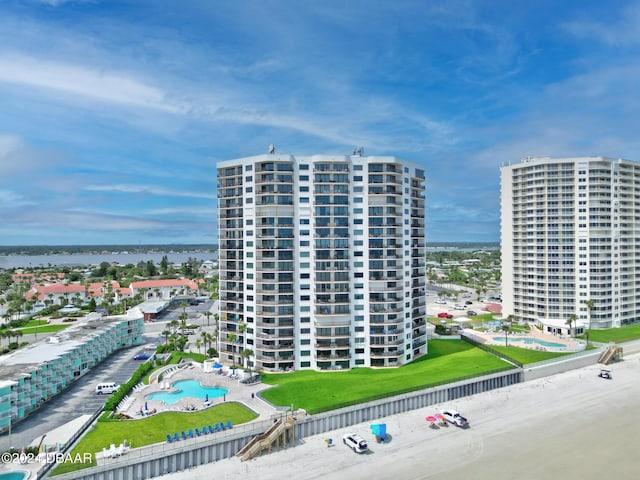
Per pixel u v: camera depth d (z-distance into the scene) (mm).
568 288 178875
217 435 79688
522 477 72312
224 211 130625
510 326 175250
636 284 187250
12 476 66750
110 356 143000
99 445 76062
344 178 121750
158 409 93062
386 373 115250
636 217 187250
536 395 110438
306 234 121250
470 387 110812
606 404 104250
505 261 197500
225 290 129750
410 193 130250
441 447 82812
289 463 77188
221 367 119625
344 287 120312
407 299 127125
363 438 86750
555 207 180375
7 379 89062
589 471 74188
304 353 120438
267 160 118812
